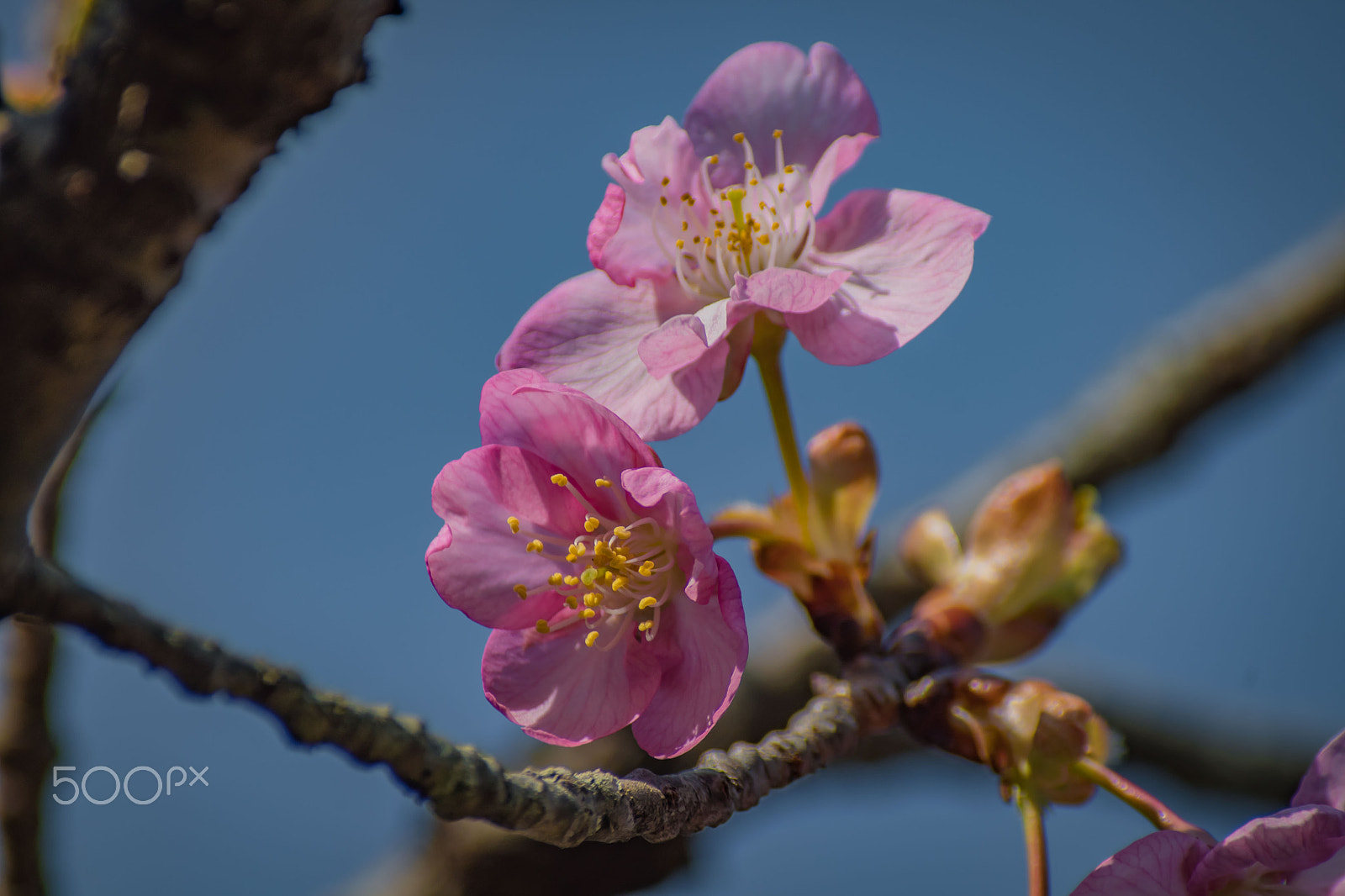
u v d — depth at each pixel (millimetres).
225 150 215
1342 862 240
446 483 250
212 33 214
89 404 216
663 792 229
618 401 253
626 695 249
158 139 214
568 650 250
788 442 256
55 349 214
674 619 249
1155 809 244
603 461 250
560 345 255
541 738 248
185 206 215
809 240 257
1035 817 247
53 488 246
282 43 214
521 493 250
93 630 210
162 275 216
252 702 214
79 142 214
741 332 254
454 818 219
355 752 216
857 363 250
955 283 250
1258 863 238
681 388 252
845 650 255
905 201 255
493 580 250
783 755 240
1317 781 243
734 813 234
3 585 204
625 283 257
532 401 249
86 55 214
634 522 250
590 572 247
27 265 213
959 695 250
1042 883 246
